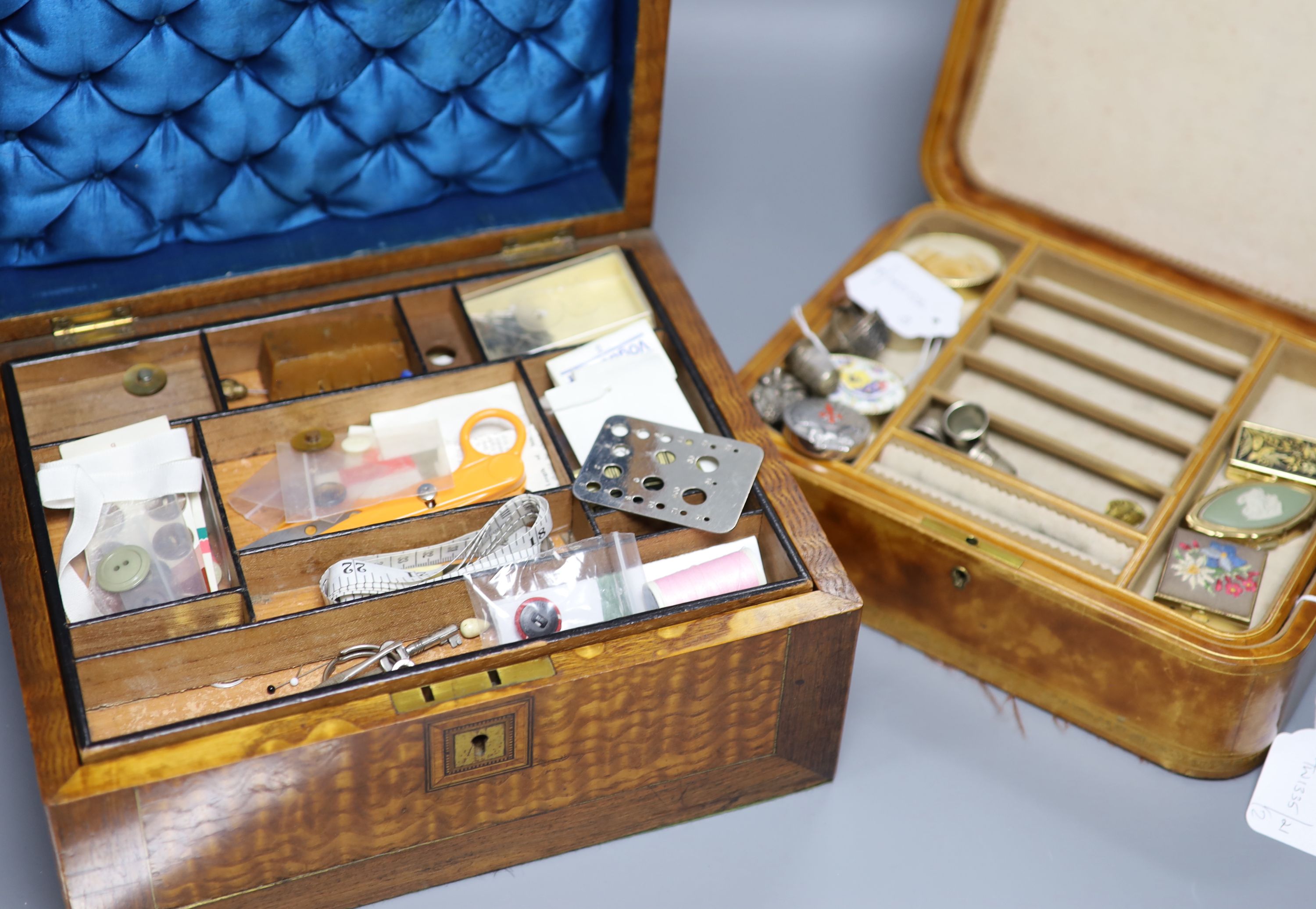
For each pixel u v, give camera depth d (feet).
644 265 2.73
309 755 2.04
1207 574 2.50
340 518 2.42
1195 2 2.67
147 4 2.30
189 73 2.39
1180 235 2.89
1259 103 2.70
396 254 2.65
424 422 2.52
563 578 2.29
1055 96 2.88
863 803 2.48
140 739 2.01
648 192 2.74
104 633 2.18
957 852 2.43
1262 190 2.77
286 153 2.55
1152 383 2.78
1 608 2.56
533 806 2.27
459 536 2.39
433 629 2.33
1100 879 2.40
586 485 2.37
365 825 2.17
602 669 2.12
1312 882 2.41
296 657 2.28
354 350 2.61
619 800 2.33
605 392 2.51
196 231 2.60
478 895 2.33
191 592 2.32
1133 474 2.64
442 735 2.09
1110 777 2.53
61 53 2.30
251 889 2.18
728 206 3.38
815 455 2.59
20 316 2.48
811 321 2.86
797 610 2.20
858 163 3.50
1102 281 2.95
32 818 2.34
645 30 2.53
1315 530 2.54
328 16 2.43
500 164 2.71
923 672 2.65
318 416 2.50
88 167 2.43
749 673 2.23
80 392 2.53
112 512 2.36
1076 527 2.57
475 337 2.57
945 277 2.94
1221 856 2.44
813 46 3.76
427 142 2.64
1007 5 2.85
